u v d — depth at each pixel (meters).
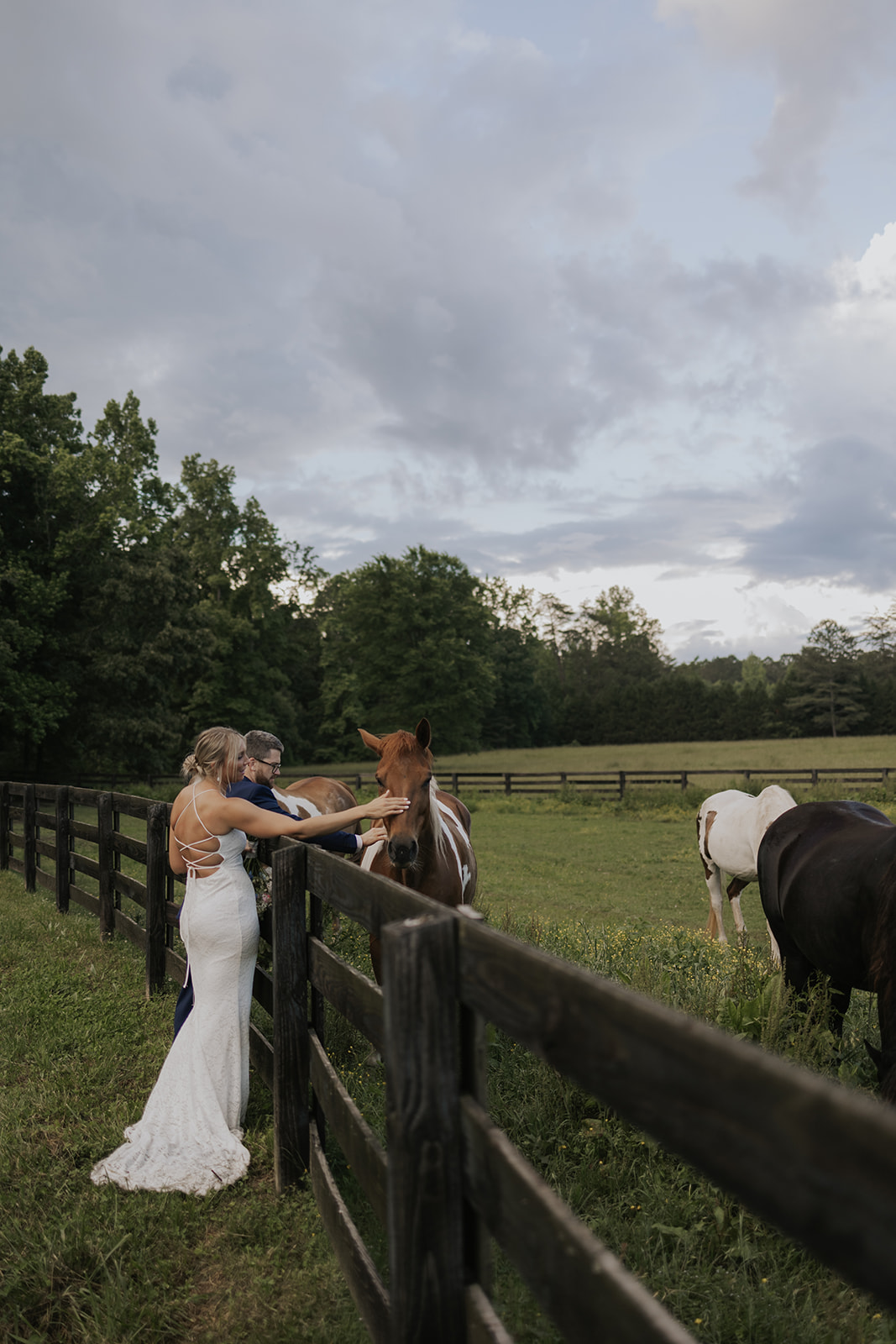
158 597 27.16
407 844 3.76
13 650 24.69
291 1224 2.73
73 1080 3.79
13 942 6.24
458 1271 1.48
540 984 1.16
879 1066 2.87
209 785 3.36
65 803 7.54
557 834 17.62
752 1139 0.75
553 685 90.44
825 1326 2.20
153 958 5.02
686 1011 4.01
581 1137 3.15
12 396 27.00
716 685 80.06
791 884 3.85
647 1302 0.84
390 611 45.31
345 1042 4.08
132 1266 2.52
